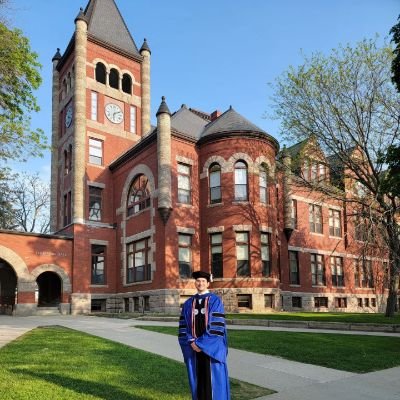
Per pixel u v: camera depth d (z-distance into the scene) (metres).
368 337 14.93
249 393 7.86
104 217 33.03
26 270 28.86
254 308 26.28
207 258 27.72
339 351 11.94
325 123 23.89
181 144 28.62
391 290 22.62
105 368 9.13
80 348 11.60
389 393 8.14
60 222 35.62
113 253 32.44
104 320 22.02
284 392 7.99
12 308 29.27
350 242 37.91
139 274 29.64
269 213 28.30
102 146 34.44
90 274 31.14
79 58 34.19
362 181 23.19
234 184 27.97
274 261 27.94
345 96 23.48
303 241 34.69
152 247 27.70
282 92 24.42
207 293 6.45
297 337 14.21
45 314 29.06
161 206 26.75
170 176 27.39
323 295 35.28
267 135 28.73
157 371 9.03
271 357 11.25
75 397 6.94
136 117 37.06
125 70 37.25
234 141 28.27
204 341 6.06
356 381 9.02
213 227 27.77
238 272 26.94
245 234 27.50
